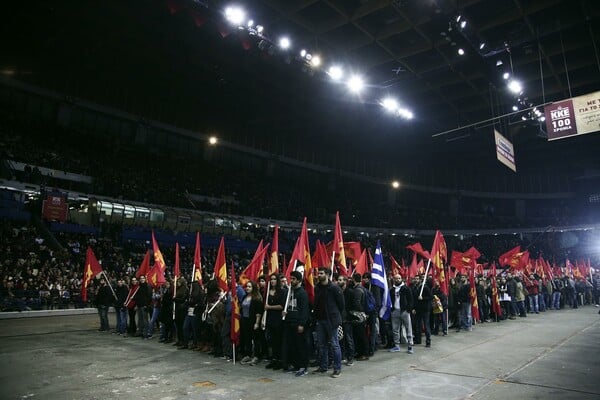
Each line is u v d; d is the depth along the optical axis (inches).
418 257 1679.4
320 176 1843.0
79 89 1218.6
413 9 790.5
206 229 1242.0
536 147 1587.1
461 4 741.9
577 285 839.7
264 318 307.7
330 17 845.8
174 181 1320.1
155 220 1141.7
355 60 968.9
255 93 1227.2
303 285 319.0
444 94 1152.2
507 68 954.7
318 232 1585.9
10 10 840.3
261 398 225.8
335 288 285.9
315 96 1197.1
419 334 399.5
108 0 794.8
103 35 933.2
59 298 740.0
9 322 588.4
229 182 1488.7
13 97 1126.4
